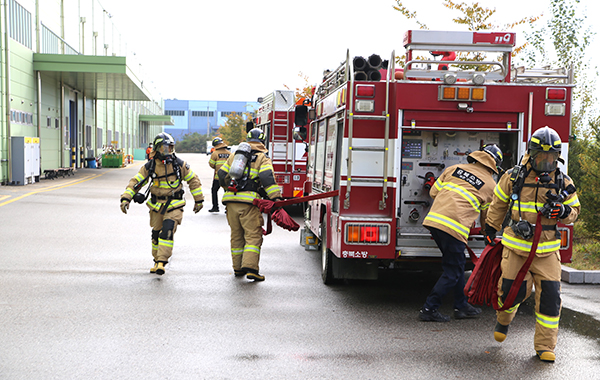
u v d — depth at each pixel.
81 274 8.31
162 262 8.31
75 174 32.91
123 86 35.88
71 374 4.59
